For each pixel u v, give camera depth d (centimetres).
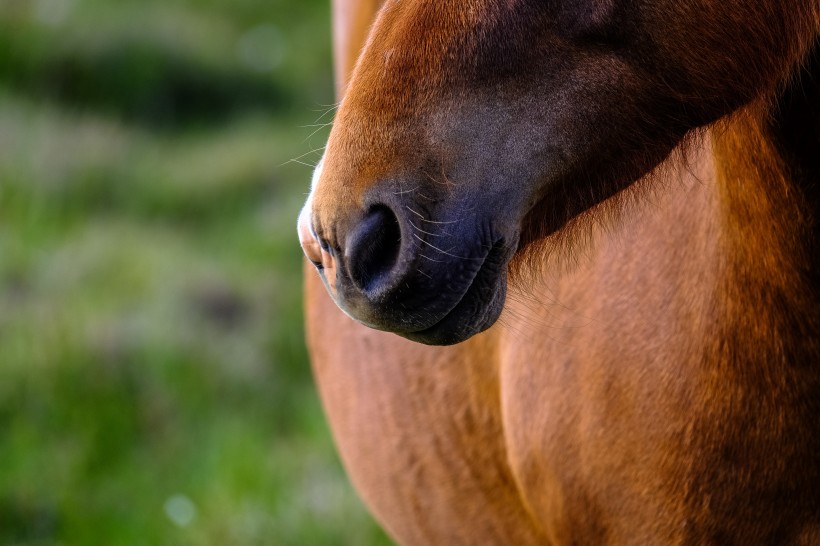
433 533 406
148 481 623
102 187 1025
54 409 660
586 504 379
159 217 1012
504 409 388
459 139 349
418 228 349
